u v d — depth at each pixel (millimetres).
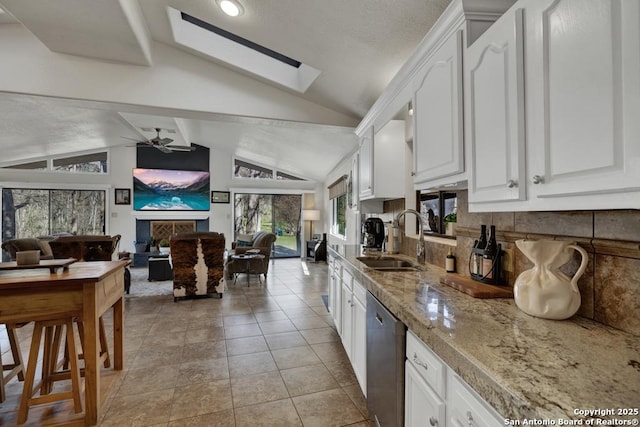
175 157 7953
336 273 3055
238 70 3064
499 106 1094
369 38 2105
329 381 2275
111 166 7527
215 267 4465
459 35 1354
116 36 2371
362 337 1974
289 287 5227
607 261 1001
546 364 762
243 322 3521
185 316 3732
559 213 1191
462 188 1700
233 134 6371
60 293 1766
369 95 2877
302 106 3330
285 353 2732
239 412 1924
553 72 876
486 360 783
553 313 1052
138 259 7020
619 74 699
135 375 2352
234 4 2082
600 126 741
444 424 959
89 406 1806
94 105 2883
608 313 1001
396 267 2361
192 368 2463
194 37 2824
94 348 1814
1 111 4527
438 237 2229
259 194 8664
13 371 2131
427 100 1640
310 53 2490
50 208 7191
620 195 712
